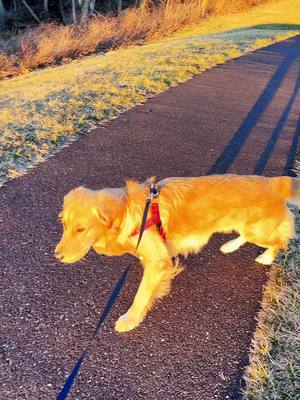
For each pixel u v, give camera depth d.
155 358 1.13
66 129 2.54
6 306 1.27
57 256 1.07
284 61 5.22
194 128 2.77
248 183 1.31
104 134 2.57
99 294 1.34
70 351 1.14
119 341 1.18
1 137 2.39
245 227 1.36
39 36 7.03
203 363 1.11
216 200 1.26
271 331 1.19
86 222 1.08
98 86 3.39
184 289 1.38
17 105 3.05
